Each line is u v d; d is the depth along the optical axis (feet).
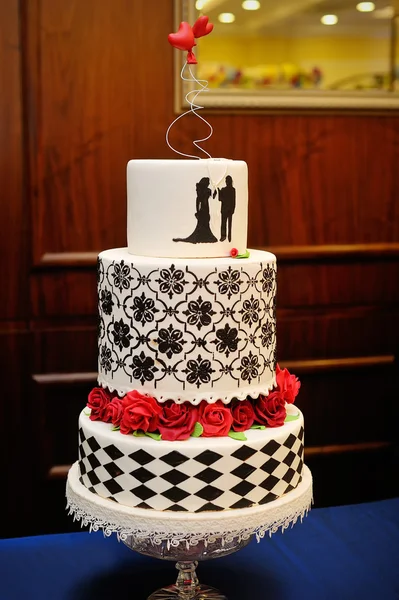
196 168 5.05
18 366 9.36
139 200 5.20
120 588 5.47
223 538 4.74
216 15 9.05
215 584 5.53
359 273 10.07
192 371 4.95
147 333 4.97
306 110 9.49
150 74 9.11
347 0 9.27
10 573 5.59
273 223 9.70
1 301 9.23
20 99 8.91
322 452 10.25
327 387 10.21
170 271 4.87
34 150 9.02
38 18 8.81
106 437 4.94
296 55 9.30
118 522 4.83
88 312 9.42
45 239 9.20
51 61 8.91
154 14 9.01
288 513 4.96
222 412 4.94
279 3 9.14
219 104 9.23
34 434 9.48
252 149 9.48
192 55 5.41
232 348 4.99
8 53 8.81
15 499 9.57
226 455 4.77
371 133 9.79
